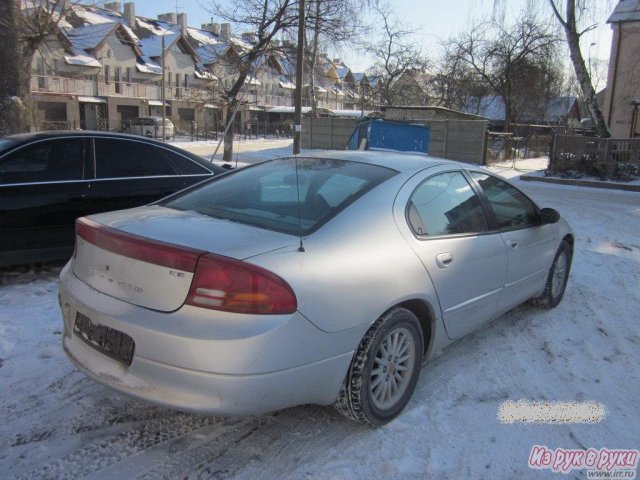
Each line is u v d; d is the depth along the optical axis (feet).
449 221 11.89
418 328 10.72
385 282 9.70
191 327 8.01
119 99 158.20
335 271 9.02
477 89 105.70
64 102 143.74
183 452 9.38
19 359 12.36
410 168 11.87
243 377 7.96
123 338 8.64
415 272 10.35
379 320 9.77
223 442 9.70
